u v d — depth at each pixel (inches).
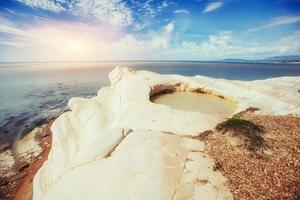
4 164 661.3
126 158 330.3
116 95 734.5
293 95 598.2
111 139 388.8
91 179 306.0
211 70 4635.8
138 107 542.0
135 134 397.4
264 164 303.4
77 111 718.5
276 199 245.0
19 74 4340.6
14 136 898.1
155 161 315.9
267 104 546.0
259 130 386.3
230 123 408.2
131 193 266.1
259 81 822.5
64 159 518.0
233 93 673.0
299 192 252.2
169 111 503.2
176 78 831.7
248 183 271.1
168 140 373.1
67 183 312.0
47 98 1692.9
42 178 498.6
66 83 2669.8
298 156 313.6
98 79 3176.7
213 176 285.1
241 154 328.8
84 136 592.7
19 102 1553.9
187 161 316.8
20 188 539.2
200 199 249.6
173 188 267.0
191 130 415.5
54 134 636.7
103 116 638.5
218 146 355.9
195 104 633.0
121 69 926.4
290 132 383.9
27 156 704.4
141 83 724.0
